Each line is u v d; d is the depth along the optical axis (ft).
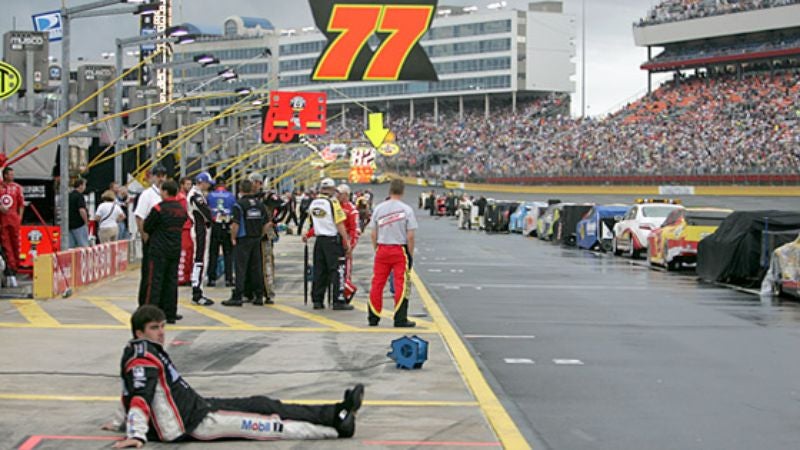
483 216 206.39
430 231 203.10
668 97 422.41
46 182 88.43
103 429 28.76
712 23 433.89
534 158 422.41
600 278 89.30
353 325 53.16
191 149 184.44
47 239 76.48
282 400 33.88
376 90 539.70
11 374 37.88
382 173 519.60
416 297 69.26
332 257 59.62
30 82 81.51
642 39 464.65
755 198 290.56
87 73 102.12
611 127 408.87
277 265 98.32
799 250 69.15
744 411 33.86
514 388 37.60
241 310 59.41
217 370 39.50
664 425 31.63
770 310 64.59
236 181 196.03
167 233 51.67
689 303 68.59
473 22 515.09
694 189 322.14
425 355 39.99
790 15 408.46
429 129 524.93
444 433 29.19
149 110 121.08
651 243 104.01
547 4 540.11
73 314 55.72
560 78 524.11
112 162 128.16
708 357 45.32
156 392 26.37
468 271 96.89
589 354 45.85
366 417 31.19
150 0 81.92
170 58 201.16
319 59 57.26
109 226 83.10
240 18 514.68
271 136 188.55
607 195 343.67
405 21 58.18
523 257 119.65
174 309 53.16
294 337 48.52
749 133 342.85
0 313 55.98
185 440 27.02
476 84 516.73
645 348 47.85
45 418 30.48
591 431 30.66
